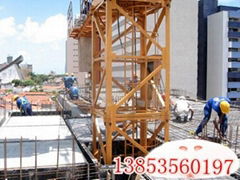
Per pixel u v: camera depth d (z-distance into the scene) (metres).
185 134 12.03
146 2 9.51
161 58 9.09
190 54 48.62
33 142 10.74
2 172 7.72
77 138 11.44
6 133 12.68
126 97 8.75
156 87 9.90
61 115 17.77
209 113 11.16
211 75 55.75
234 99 54.88
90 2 10.46
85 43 16.78
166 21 9.02
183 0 48.00
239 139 11.27
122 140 11.35
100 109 9.93
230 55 53.97
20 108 19.03
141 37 10.16
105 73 8.88
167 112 9.19
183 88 48.56
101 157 9.78
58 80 111.50
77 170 8.17
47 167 7.98
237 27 53.94
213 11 57.16
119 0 9.20
